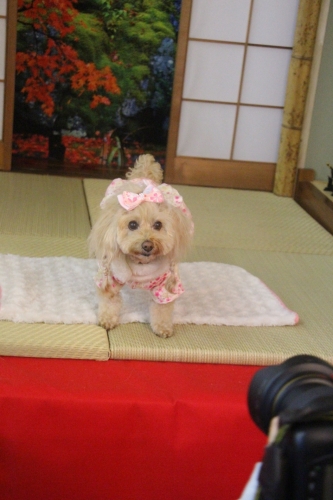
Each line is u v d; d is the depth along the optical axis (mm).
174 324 2268
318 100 4242
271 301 2502
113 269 2070
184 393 1854
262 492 697
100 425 1761
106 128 5113
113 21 4883
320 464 654
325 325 2416
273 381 729
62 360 2006
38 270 2557
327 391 679
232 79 4277
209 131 4375
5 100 4152
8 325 2086
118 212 1950
